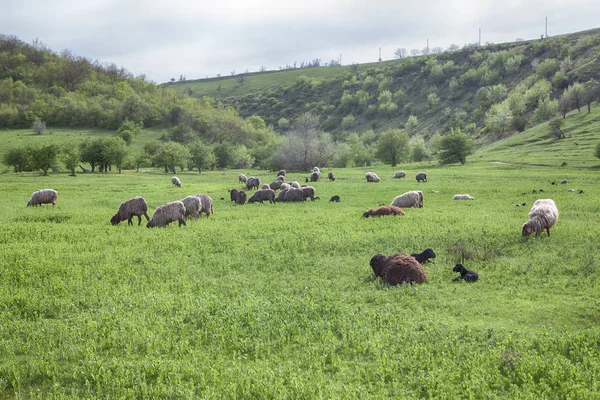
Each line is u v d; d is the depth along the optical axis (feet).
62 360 30.19
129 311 38.11
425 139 571.69
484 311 36.94
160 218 82.99
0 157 376.68
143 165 410.31
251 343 31.65
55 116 560.20
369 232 71.00
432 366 27.89
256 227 79.92
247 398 25.21
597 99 435.94
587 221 77.61
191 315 36.91
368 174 208.23
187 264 53.88
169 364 28.86
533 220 63.36
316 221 85.92
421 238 65.00
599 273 45.50
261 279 47.88
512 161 294.05
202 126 556.51
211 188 182.19
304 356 29.86
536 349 29.55
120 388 26.32
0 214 103.86
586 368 26.76
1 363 29.73
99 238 70.44
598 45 583.99
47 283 45.85
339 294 42.55
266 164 357.61
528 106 500.74
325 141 338.13
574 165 253.03
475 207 105.81
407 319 35.53
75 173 304.91
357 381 26.68
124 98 607.78
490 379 26.02
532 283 43.93
